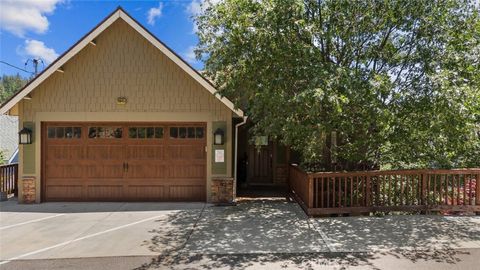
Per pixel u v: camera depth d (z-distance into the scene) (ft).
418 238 20.88
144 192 31.68
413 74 25.85
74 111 31.22
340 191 26.27
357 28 25.68
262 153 43.29
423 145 27.02
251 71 24.75
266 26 22.57
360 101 22.81
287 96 22.90
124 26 31.19
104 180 31.60
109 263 17.16
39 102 31.17
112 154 31.60
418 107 23.77
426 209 26.55
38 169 31.14
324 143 28.30
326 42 25.26
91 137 31.60
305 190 27.91
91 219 25.59
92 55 31.19
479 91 23.12
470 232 22.00
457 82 23.25
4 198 32.37
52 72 29.91
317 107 21.57
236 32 23.26
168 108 31.32
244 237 21.29
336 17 25.03
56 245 19.88
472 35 25.50
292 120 23.94
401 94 23.79
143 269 16.43
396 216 26.07
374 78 23.09
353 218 25.61
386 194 26.81
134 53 31.24
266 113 24.67
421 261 17.30
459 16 25.91
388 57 26.40
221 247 19.47
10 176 34.06
